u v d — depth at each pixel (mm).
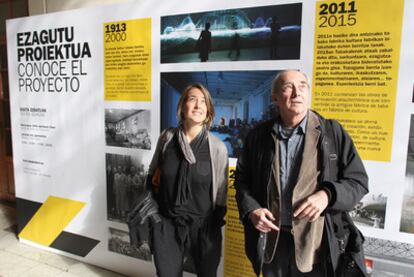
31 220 2883
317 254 1274
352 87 1648
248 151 1434
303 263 1228
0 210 3750
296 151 1265
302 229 1238
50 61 2545
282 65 1782
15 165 2887
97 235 2562
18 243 2980
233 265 2072
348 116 1674
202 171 1581
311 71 1725
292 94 1198
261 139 1355
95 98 2395
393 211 1647
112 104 2332
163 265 1660
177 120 2107
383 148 1627
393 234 1664
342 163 1225
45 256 2752
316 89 1724
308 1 1685
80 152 2529
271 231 1329
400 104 1568
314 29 1689
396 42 1538
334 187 1134
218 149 1628
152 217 1677
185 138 1610
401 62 1541
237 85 1907
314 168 1217
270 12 1775
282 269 1376
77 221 2637
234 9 1861
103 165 2441
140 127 2248
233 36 1883
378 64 1583
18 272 2504
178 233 1663
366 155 1663
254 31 1827
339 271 1262
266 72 1824
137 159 2293
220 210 1684
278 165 1279
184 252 1771
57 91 2555
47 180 2732
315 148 1226
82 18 2348
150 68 2150
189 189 1587
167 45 2074
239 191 1398
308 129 1240
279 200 1272
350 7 1602
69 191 2635
